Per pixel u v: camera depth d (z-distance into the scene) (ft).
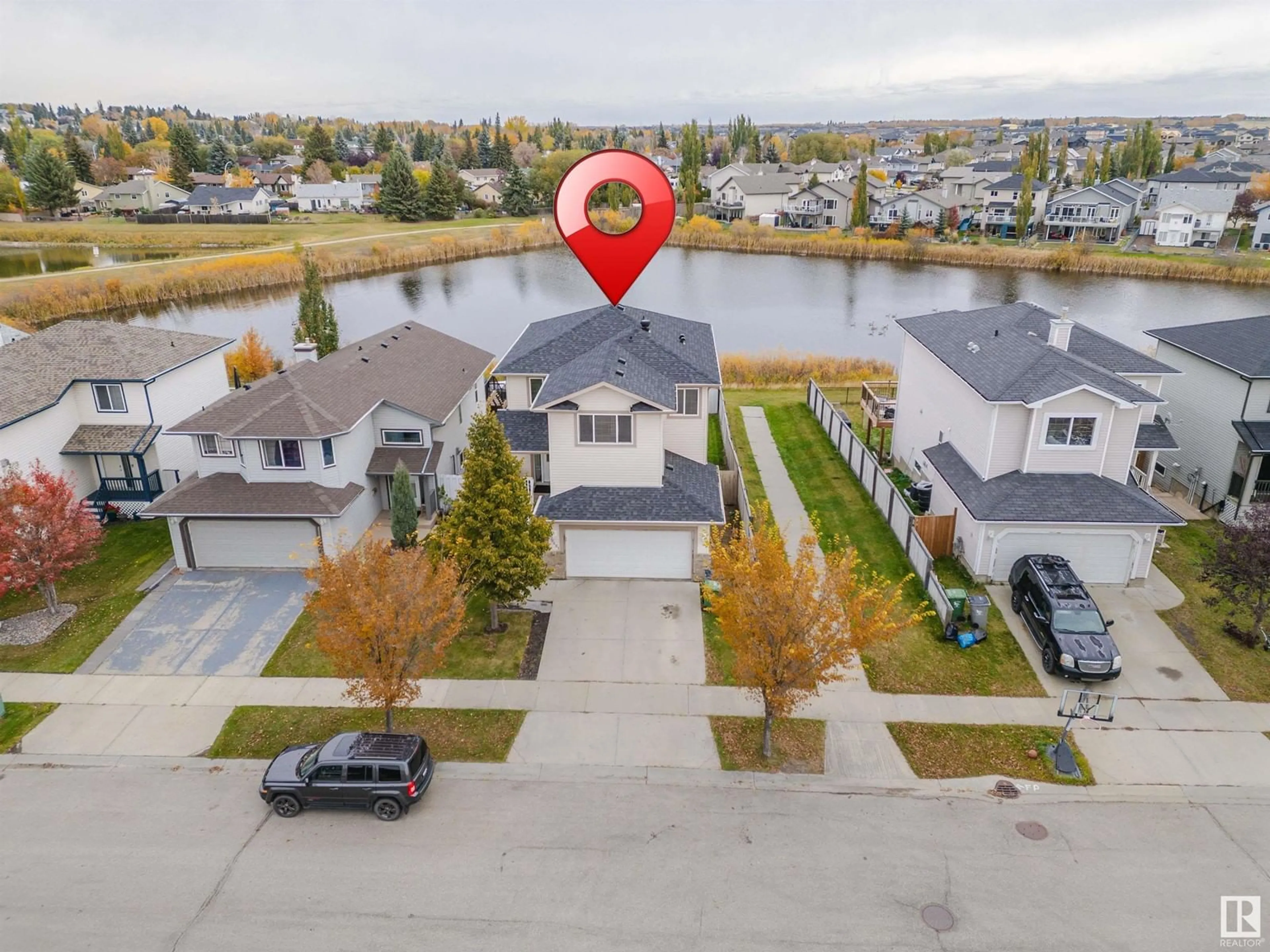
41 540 78.02
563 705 67.26
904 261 344.90
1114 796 56.80
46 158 424.05
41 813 55.52
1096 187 378.32
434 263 346.33
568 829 53.62
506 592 73.82
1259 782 58.23
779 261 344.69
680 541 85.76
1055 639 70.28
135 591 85.87
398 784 54.03
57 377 100.07
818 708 66.64
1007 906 47.06
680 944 44.50
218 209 437.58
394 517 87.97
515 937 45.06
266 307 258.37
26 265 302.86
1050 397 80.94
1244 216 378.73
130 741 63.36
